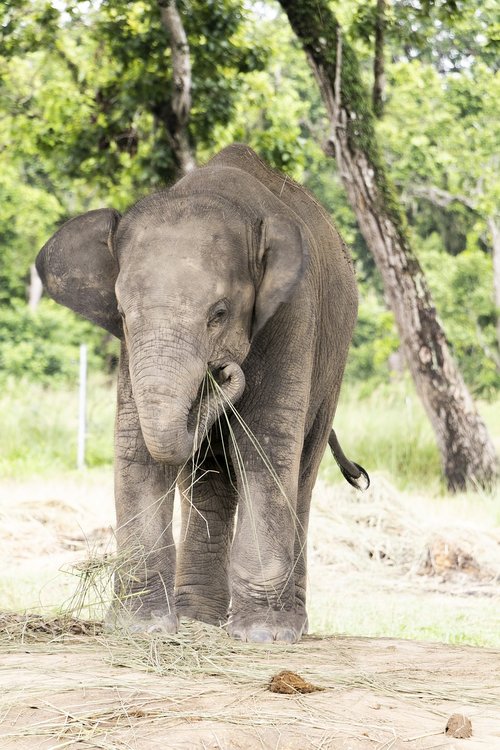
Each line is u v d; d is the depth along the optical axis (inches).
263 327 306.3
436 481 907.4
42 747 186.1
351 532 623.8
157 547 298.0
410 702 223.5
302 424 314.3
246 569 301.1
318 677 240.1
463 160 1563.7
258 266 293.6
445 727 202.5
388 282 909.2
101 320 306.2
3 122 1080.8
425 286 908.0
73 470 906.7
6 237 1811.0
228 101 925.8
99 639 272.7
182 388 268.7
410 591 544.4
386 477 868.0
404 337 914.1
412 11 858.8
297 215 320.2
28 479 826.8
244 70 930.7
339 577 571.5
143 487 300.7
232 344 287.1
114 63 983.6
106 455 973.8
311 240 339.6
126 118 950.4
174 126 911.0
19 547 577.6
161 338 271.6
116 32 927.7
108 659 248.2
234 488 350.3
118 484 303.3
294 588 332.5
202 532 346.0
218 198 294.7
